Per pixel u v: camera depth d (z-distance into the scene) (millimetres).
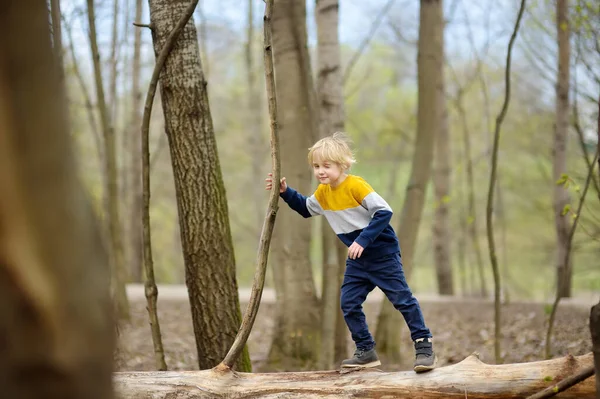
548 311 8469
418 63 7523
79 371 1668
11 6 1620
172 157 4707
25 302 1604
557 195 10992
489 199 5887
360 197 3799
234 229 26969
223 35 19516
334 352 6996
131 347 7555
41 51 1666
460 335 8844
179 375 3605
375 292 12930
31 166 1618
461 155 20594
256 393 3543
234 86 23828
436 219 15266
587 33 6703
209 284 4691
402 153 22812
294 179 6777
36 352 1614
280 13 6746
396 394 3486
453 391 3441
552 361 3461
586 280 19828
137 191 16391
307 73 6699
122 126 21609
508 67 5648
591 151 10594
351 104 21828
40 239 1620
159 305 10883
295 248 6945
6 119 1600
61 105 1709
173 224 26062
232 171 25297
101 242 1834
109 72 13625
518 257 23641
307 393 3527
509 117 18953
